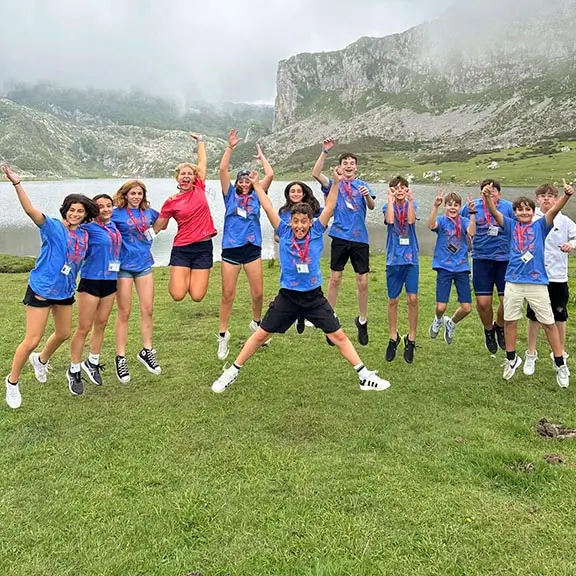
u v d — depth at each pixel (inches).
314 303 217.0
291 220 214.1
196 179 271.1
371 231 1550.2
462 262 283.9
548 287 253.4
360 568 124.0
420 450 184.9
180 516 145.6
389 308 277.9
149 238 257.1
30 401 235.9
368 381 219.1
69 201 213.0
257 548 132.5
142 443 192.2
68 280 216.1
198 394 243.0
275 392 244.8
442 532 137.6
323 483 162.6
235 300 462.0
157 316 402.6
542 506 149.1
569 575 121.5
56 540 137.2
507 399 234.5
